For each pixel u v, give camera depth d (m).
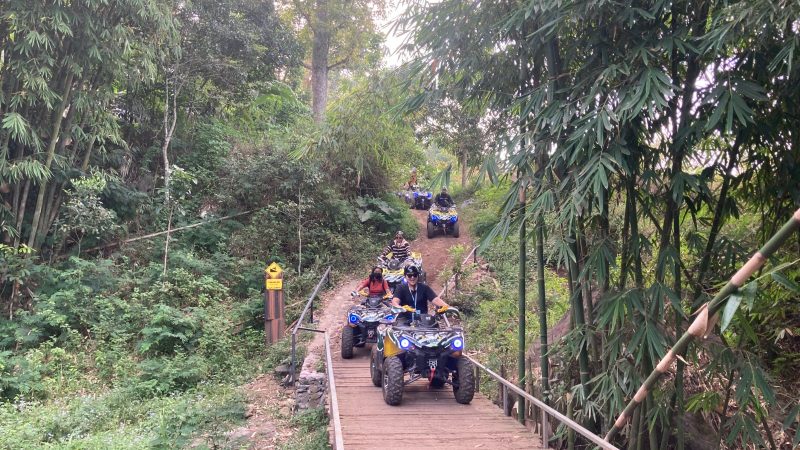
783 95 3.81
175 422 7.16
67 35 9.68
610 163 3.83
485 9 4.95
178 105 15.71
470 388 6.07
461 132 11.85
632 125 3.92
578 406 4.98
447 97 5.64
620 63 3.92
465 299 11.13
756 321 4.79
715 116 3.45
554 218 4.43
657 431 4.58
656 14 3.96
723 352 3.99
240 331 10.91
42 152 10.06
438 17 5.11
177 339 9.98
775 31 3.46
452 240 16.92
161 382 8.79
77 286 10.59
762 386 3.79
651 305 4.02
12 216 10.21
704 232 4.54
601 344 4.71
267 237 13.73
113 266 11.63
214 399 8.20
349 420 5.57
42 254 11.25
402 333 6.05
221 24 15.36
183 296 11.31
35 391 8.42
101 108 10.84
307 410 7.37
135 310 10.38
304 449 6.11
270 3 17.48
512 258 13.07
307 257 14.04
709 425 4.56
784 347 4.83
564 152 3.94
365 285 8.91
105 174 11.84
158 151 14.61
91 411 7.60
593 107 4.08
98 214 11.08
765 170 4.28
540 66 5.09
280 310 10.42
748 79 3.83
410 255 11.74
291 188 14.24
